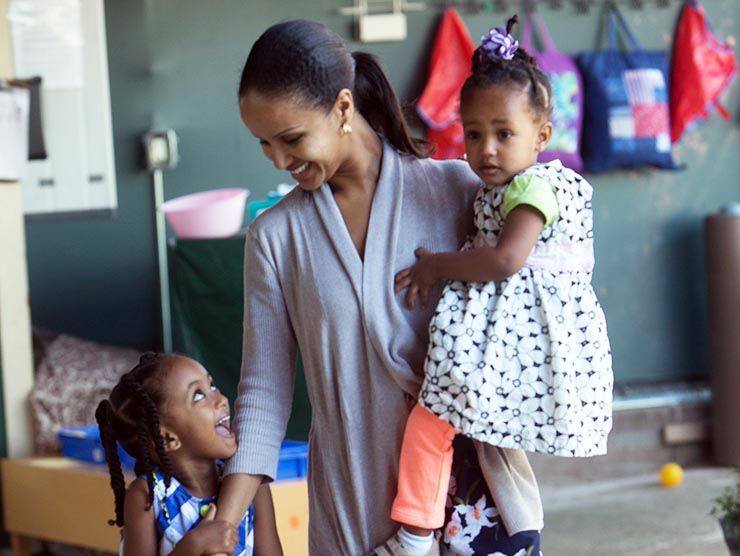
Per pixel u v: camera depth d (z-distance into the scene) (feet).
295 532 12.94
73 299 19.49
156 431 7.90
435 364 7.42
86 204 19.01
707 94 21.30
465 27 20.68
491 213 7.65
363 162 7.73
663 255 22.21
